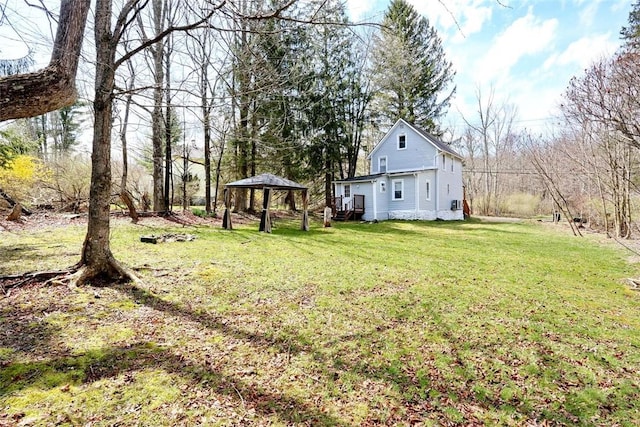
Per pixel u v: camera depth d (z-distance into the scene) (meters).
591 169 13.03
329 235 12.05
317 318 3.94
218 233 10.91
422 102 25.33
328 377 2.73
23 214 11.34
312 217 20.83
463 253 8.66
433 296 4.90
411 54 23.31
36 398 2.25
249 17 3.84
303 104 18.58
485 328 3.82
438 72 25.69
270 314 4.00
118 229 9.79
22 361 2.68
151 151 15.80
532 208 24.92
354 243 10.05
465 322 3.97
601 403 2.50
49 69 2.66
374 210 19.91
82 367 2.65
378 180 20.17
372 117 24.56
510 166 30.52
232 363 2.87
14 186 12.97
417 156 20.95
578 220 17.50
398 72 23.03
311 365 2.90
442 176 21.06
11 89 2.49
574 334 3.72
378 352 3.18
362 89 23.22
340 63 20.81
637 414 2.38
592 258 8.18
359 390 2.57
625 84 6.95
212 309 4.07
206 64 7.81
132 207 11.34
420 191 19.86
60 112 23.19
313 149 20.50
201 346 3.14
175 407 2.25
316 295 4.77
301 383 2.62
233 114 14.93
